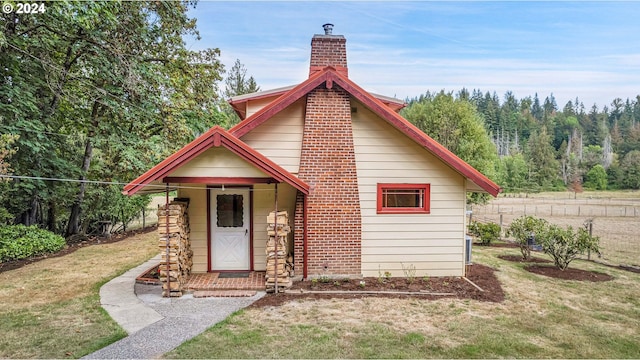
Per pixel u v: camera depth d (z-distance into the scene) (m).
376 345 5.23
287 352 5.00
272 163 7.24
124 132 14.61
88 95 13.70
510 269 10.00
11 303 7.02
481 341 5.41
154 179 6.89
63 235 15.67
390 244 8.88
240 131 8.48
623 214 28.97
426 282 8.42
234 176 7.34
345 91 8.83
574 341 5.49
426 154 8.97
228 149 7.23
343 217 8.66
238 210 9.10
